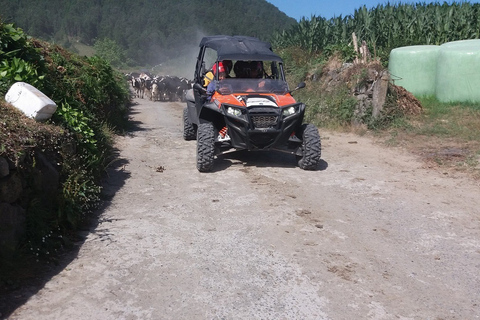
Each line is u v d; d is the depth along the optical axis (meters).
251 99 8.20
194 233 5.29
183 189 6.93
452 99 13.53
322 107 13.58
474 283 4.32
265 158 9.11
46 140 5.24
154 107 21.31
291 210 6.11
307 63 18.25
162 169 7.99
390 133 11.59
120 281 4.18
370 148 10.40
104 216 5.74
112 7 171.62
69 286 4.05
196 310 3.77
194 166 8.37
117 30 140.25
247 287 4.13
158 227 5.43
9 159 4.36
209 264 4.54
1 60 6.57
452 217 6.00
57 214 5.04
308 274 4.40
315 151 8.01
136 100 27.77
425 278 4.39
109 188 6.86
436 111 12.76
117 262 4.53
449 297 4.07
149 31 140.88
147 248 4.86
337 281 4.28
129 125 13.11
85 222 5.45
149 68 99.00
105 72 11.45
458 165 8.55
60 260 4.53
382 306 3.90
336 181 7.57
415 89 14.78
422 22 19.34
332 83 14.81
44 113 5.53
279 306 3.85
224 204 6.28
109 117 10.98
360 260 4.72
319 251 4.90
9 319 3.53
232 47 9.16
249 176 7.74
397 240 5.24
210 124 8.07
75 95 8.34
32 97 5.46
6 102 5.61
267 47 9.65
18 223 4.45
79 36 147.88
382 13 21.05
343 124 12.79
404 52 14.79
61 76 8.52
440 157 9.19
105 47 94.50
